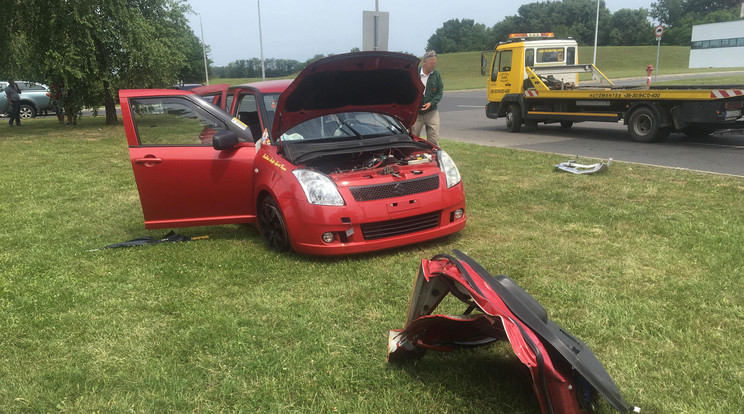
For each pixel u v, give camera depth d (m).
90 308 3.90
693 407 2.53
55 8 17.30
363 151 5.18
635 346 3.08
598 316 3.44
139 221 6.41
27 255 5.14
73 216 6.66
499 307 2.34
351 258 4.78
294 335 3.38
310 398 2.72
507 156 9.87
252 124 6.26
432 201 4.86
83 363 3.15
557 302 3.71
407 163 5.21
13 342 3.43
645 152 9.94
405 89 5.39
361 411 2.59
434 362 3.03
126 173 9.65
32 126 20.22
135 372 3.02
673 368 2.85
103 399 2.78
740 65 55.69
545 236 5.18
